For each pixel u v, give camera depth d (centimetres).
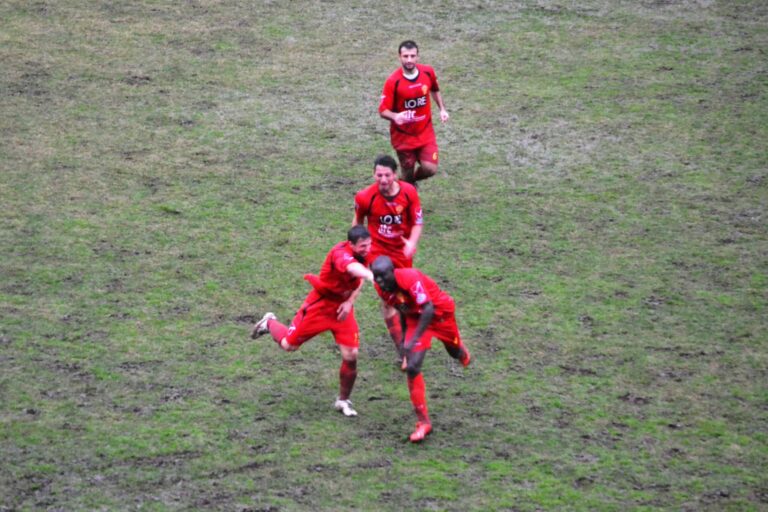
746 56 6103
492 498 2688
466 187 4681
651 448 2925
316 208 4428
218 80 5722
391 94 4094
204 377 3244
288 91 5622
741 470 2822
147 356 3341
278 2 6956
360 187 4619
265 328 3278
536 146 5072
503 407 3134
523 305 3731
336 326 3048
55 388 3128
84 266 3891
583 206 4497
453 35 6444
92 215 4281
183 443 2891
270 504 2631
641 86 5731
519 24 6650
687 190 4619
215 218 4312
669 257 4072
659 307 3716
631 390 3219
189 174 4688
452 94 5647
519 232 4278
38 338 3403
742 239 4203
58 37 6178
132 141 4972
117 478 2720
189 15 6656
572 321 3628
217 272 3900
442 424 3048
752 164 4844
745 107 5447
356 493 2694
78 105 5328
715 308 3709
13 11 6544
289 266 3959
